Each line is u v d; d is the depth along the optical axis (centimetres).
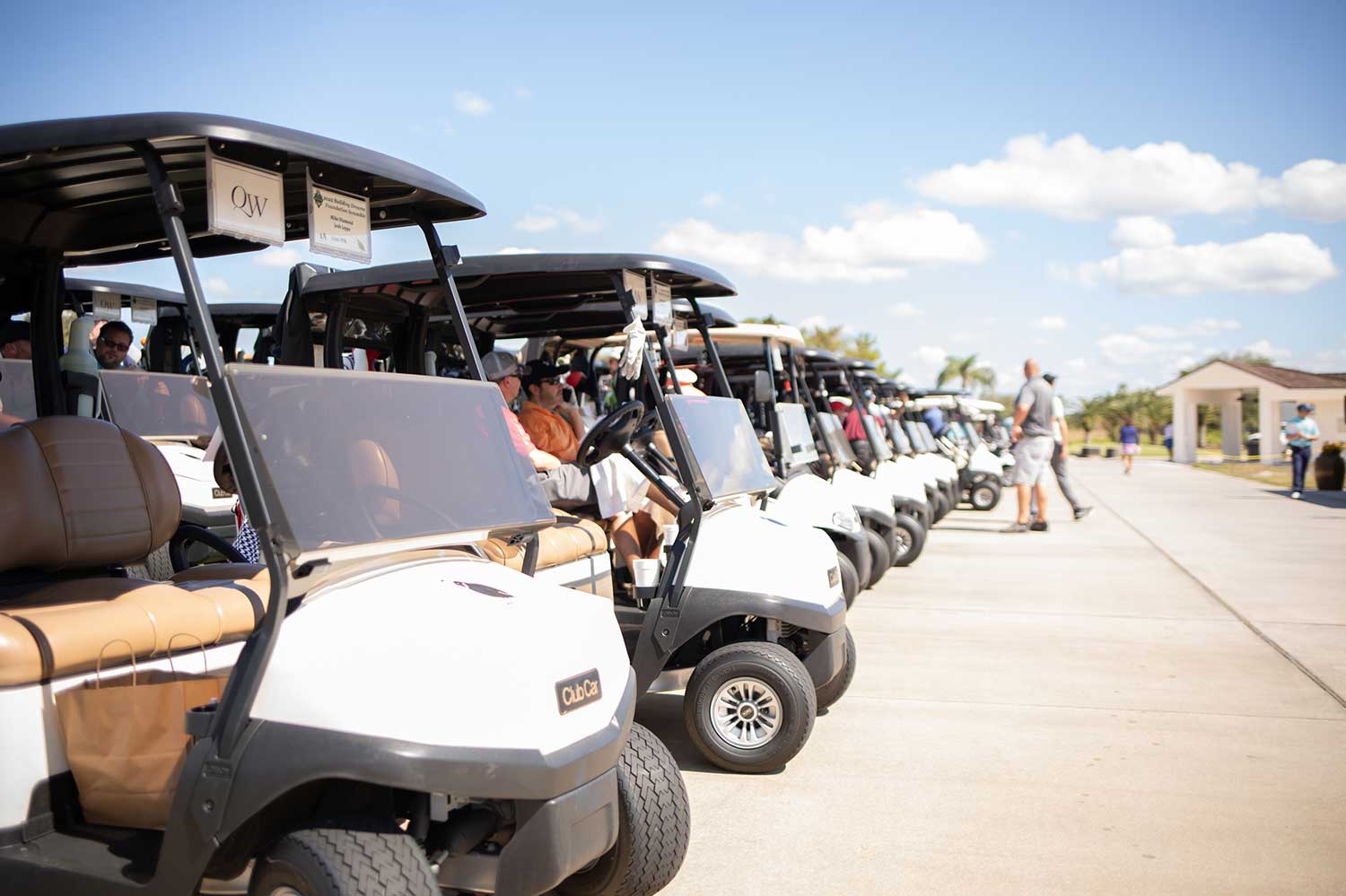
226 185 259
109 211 343
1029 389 1330
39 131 246
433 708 227
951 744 486
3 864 246
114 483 327
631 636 464
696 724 444
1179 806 410
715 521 458
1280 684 591
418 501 271
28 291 367
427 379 299
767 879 344
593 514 530
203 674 286
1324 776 445
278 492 234
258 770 222
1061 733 504
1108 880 345
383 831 230
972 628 742
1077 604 833
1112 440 6819
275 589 230
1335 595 873
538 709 238
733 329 816
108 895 235
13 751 249
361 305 540
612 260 473
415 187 301
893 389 1405
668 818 302
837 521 691
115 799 254
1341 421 3872
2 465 302
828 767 454
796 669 435
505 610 252
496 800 256
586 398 907
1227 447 4578
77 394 593
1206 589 899
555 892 314
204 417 691
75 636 259
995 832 383
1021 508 1340
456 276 501
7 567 300
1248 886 341
